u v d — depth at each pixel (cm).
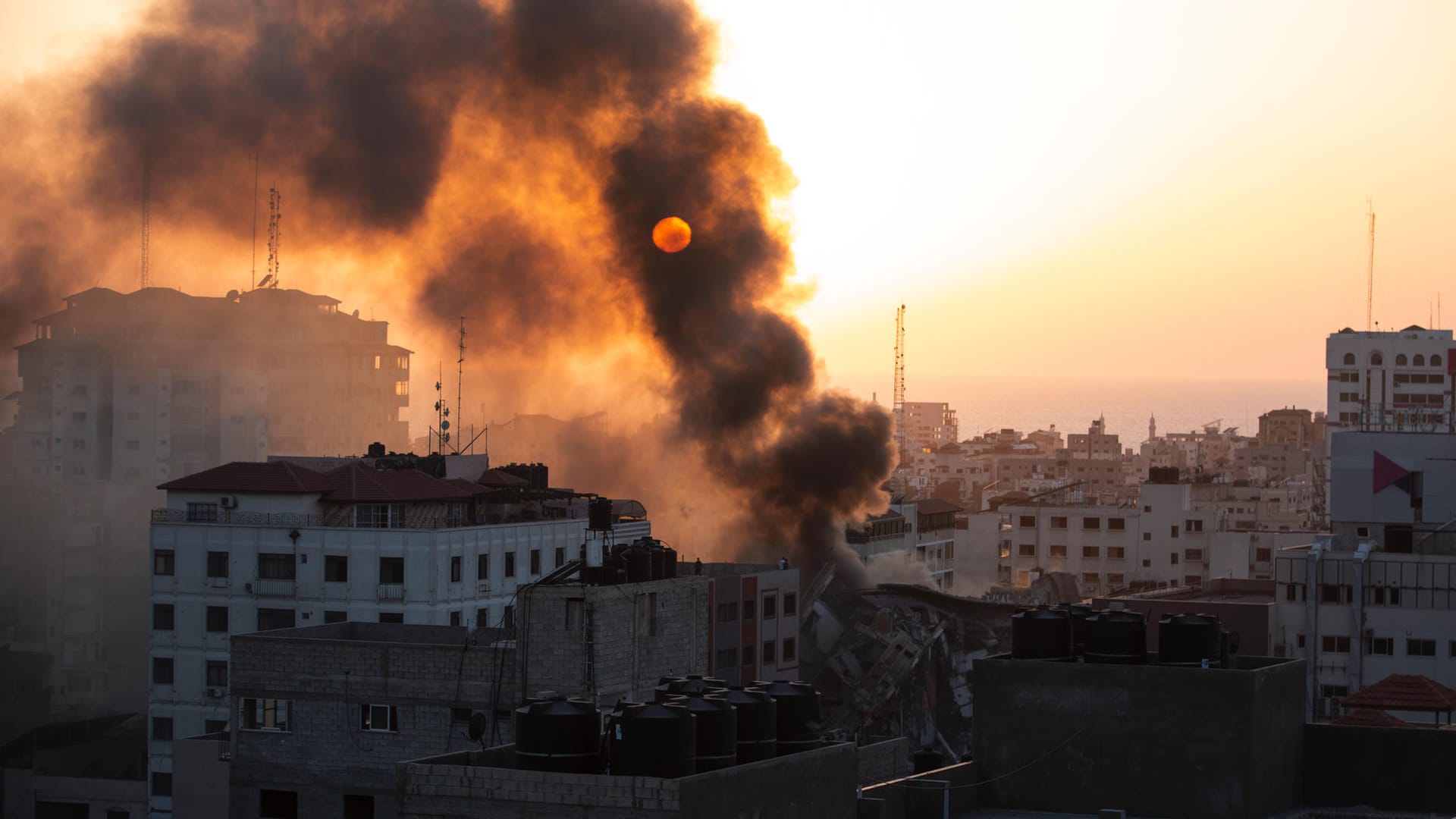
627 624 5909
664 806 3048
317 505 8919
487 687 5719
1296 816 3509
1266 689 3494
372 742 5778
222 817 6925
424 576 8650
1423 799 3594
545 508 9588
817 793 3306
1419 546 9750
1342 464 10012
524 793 3159
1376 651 9256
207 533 8919
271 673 5884
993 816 3500
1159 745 3488
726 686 3572
